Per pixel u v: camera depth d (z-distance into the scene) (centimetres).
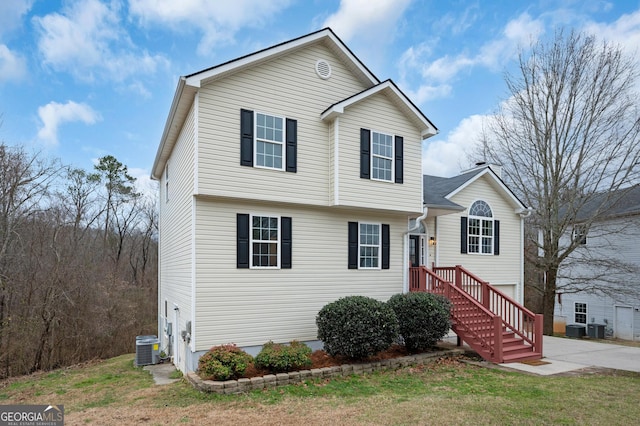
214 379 766
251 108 945
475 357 1017
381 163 1111
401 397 687
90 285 1862
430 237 1395
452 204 1299
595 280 1845
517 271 1614
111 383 977
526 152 1842
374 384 779
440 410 610
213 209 906
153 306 2433
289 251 995
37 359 1633
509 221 1616
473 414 591
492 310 1216
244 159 925
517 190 1969
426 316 977
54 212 1850
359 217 1124
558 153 1728
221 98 909
